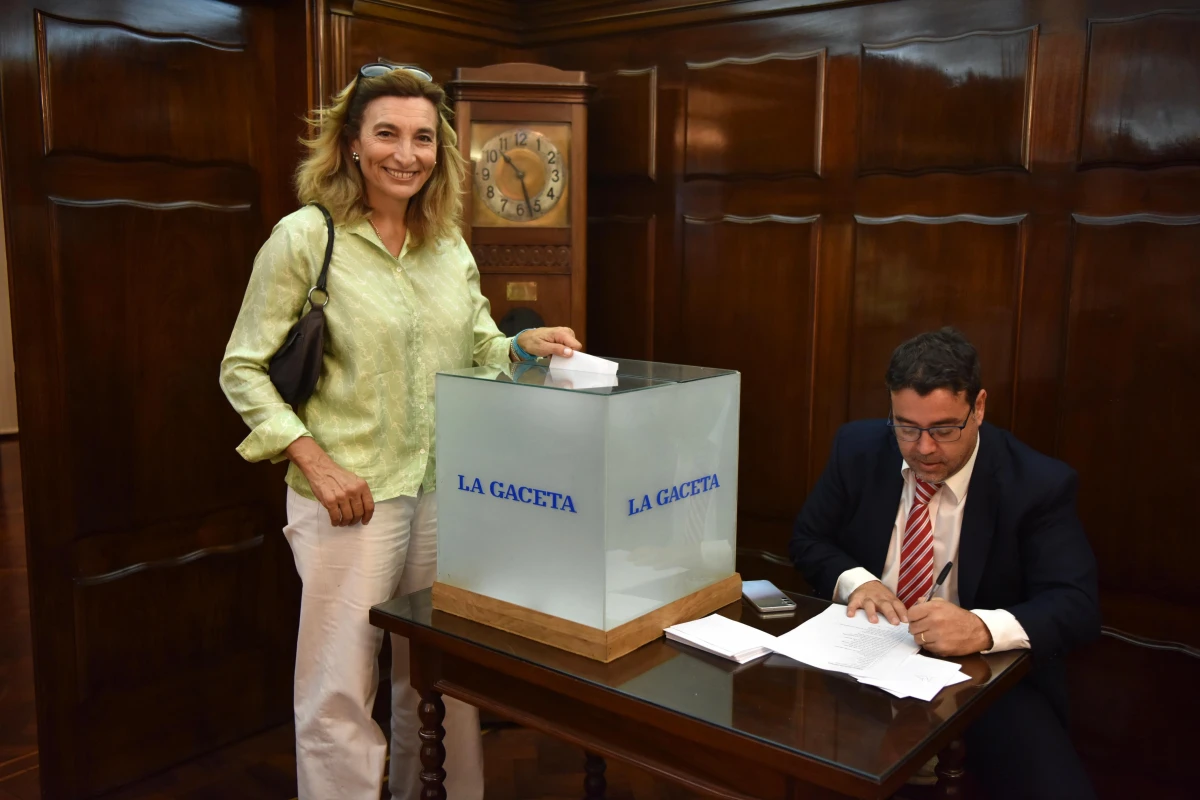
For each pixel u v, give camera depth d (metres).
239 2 2.57
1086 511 2.43
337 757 1.92
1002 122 2.43
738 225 2.85
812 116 2.68
